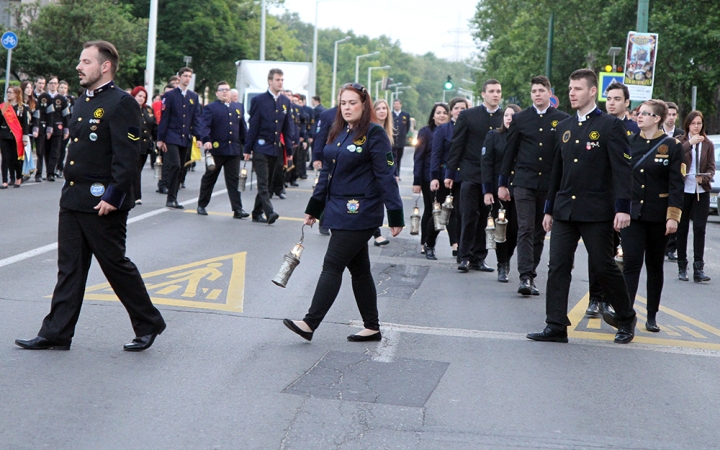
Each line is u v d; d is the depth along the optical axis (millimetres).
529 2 42312
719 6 31391
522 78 46469
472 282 10352
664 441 5199
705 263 13273
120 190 6359
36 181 20094
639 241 8180
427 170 12078
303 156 25188
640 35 21406
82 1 40219
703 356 7262
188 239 12359
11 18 47469
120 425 5043
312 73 35656
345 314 8234
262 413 5348
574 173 7406
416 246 13164
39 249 10820
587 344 7520
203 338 7070
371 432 5117
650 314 8242
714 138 20797
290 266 7062
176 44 51625
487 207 11172
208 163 14609
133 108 6438
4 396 5422
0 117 18203
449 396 5863
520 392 6023
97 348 6598
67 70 39156
